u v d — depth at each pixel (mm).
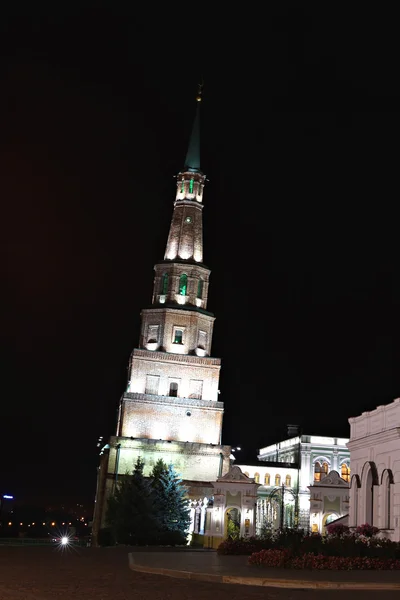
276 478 81312
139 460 64375
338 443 83062
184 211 83500
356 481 44438
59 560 28656
